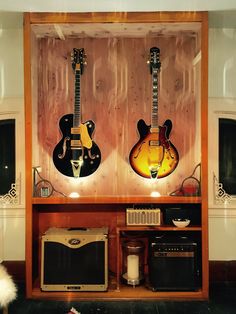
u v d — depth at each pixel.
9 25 3.22
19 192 3.34
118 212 3.30
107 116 3.36
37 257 3.16
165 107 3.36
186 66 3.35
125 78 3.36
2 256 3.32
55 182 3.35
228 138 3.39
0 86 3.33
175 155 3.33
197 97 3.24
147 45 3.36
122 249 3.27
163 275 2.91
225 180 3.39
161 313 2.63
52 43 3.34
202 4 2.75
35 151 3.12
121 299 2.85
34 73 3.13
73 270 2.89
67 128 3.32
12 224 3.33
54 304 2.78
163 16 2.90
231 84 3.33
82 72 3.32
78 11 2.88
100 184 3.36
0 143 3.40
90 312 2.64
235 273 3.30
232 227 3.33
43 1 2.68
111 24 2.96
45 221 3.29
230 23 3.18
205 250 2.87
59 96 3.35
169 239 2.95
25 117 2.88
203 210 2.87
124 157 3.36
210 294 3.00
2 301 2.21
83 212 3.31
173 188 3.35
